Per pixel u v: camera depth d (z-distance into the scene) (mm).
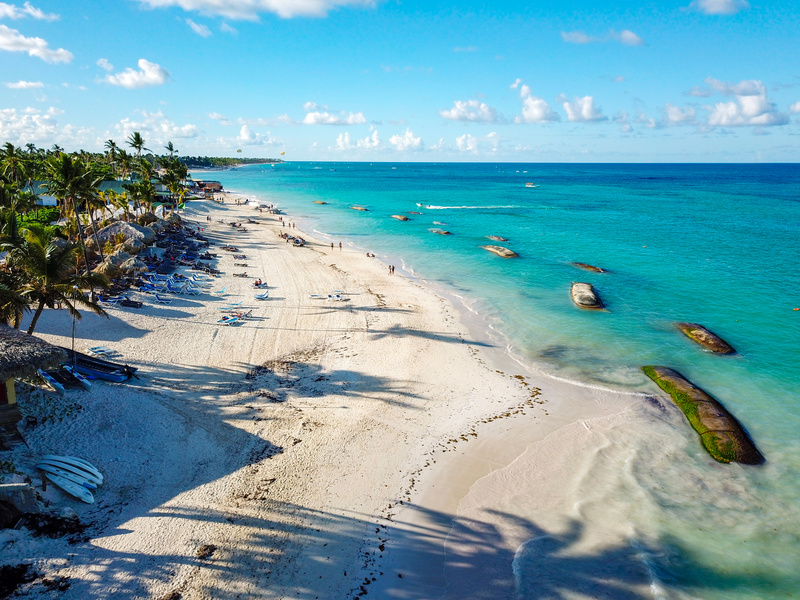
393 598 14227
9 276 23516
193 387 25219
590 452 21562
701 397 25703
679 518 17703
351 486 18734
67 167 39344
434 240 70438
